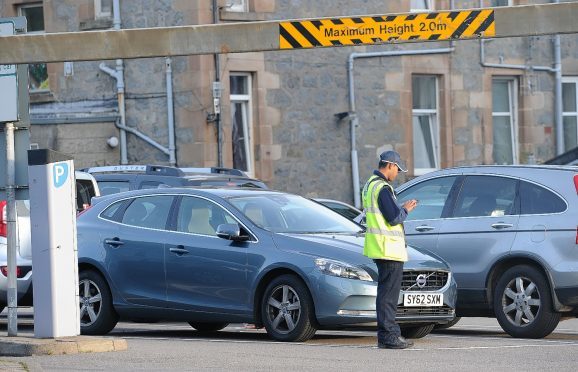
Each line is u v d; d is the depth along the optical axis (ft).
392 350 119.14
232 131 249.75
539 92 289.74
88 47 126.41
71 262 121.60
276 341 128.26
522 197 137.80
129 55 126.93
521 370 103.19
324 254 126.11
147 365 107.34
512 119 289.74
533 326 134.41
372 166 264.52
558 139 292.20
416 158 275.39
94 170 182.91
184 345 124.98
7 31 124.26
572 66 294.05
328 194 258.78
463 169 144.15
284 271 128.26
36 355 115.03
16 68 123.65
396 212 118.42
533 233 135.44
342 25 124.98
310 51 256.52
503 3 286.46
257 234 130.93
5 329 154.61
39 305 120.98
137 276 137.49
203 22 240.94
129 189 176.04
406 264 127.65
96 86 251.19
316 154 257.34
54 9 255.91
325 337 136.87
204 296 132.98
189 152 242.99
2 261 149.89
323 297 124.36
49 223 120.26
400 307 126.72
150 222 138.72
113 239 139.64
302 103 255.70
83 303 141.08
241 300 130.41
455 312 137.08
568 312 135.74
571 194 134.72
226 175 179.01
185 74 242.99
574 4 124.06
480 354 115.75
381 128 265.75
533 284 134.72
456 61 276.62
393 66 267.18
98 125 250.78
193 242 134.21
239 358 112.06
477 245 139.23
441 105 275.80
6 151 122.01
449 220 142.31
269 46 126.11
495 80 287.89
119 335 144.15
